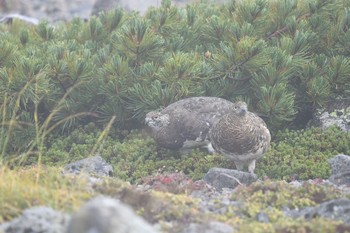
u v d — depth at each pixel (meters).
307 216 28.64
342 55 45.50
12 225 24.95
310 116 45.44
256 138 37.19
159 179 34.78
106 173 36.94
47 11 69.69
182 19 48.28
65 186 28.72
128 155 41.47
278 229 26.20
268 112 42.59
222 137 37.47
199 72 43.31
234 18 47.03
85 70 44.09
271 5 47.56
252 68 43.69
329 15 47.78
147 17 49.22
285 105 42.34
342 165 36.41
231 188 34.12
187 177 37.31
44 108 45.34
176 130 40.88
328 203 28.45
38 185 28.53
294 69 44.22
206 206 29.53
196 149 41.75
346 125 42.88
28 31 49.91
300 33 44.69
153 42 44.88
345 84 44.00
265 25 46.56
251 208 28.83
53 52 45.34
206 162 39.91
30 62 42.69
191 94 43.53
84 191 29.09
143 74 44.06
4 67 42.91
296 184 33.81
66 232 21.08
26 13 69.50
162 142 41.22
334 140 41.00
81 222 20.72
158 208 27.92
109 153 42.03
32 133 43.16
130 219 20.92
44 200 27.22
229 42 44.94
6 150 42.47
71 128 45.00
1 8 70.62
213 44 46.06
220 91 44.09
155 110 43.31
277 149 40.91
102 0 63.66
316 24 46.38
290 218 28.11
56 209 26.78
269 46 45.12
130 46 44.56
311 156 39.69
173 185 33.06
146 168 40.22
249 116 37.59
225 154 38.03
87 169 36.47
